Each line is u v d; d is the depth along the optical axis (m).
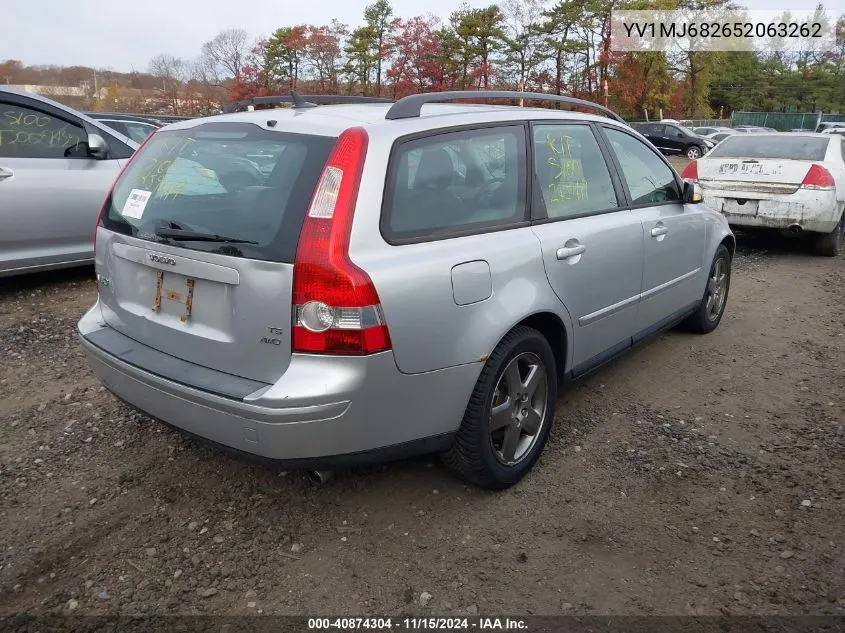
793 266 8.16
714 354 5.11
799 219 8.12
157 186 3.10
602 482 3.36
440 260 2.77
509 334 3.11
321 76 50.78
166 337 2.93
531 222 3.31
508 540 2.91
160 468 3.41
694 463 3.54
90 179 6.25
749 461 3.56
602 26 49.97
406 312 2.62
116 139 6.62
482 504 3.16
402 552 2.83
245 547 2.85
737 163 8.48
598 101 50.72
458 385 2.87
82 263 6.35
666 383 4.57
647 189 4.39
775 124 58.53
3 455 3.52
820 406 4.22
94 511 3.07
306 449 2.58
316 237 2.50
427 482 3.32
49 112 6.12
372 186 2.65
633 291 4.06
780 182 8.23
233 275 2.62
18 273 5.96
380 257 2.61
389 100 3.85
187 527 2.97
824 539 2.93
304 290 2.49
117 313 3.23
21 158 5.88
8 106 5.87
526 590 2.63
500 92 3.47
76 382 4.38
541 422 3.41
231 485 3.27
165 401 2.83
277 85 51.78
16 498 3.16
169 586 2.63
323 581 2.66
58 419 3.89
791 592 2.62
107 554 2.80
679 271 4.66
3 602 2.54
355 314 2.50
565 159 3.67
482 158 3.17
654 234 4.21
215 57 60.50
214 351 2.74
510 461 3.26
